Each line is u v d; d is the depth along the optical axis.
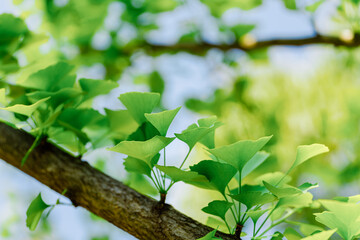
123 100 1.40
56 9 2.25
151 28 2.51
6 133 1.49
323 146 1.37
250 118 2.60
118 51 2.44
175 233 1.40
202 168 1.37
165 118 1.36
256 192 1.35
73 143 1.50
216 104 2.58
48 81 1.46
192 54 2.53
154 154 1.36
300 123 2.73
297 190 1.34
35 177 1.48
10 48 1.51
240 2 2.37
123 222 1.42
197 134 1.35
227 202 1.37
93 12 2.31
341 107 2.78
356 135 2.73
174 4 2.44
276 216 1.43
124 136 1.49
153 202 1.43
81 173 1.47
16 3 2.23
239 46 2.38
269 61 2.78
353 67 2.63
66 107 1.45
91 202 1.45
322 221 1.37
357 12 1.90
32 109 1.39
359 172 2.66
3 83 1.48
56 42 2.35
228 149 1.35
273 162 2.21
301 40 2.15
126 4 2.39
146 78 2.68
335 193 2.74
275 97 2.87
